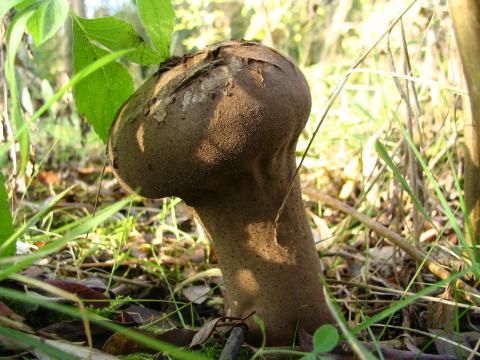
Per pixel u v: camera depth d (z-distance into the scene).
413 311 0.21
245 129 0.15
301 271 0.17
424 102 0.36
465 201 0.22
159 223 0.37
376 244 0.29
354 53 0.57
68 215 0.36
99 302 0.20
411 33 0.37
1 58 0.25
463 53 0.19
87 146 0.58
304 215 0.18
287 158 0.17
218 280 0.26
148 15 0.17
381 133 0.34
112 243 0.30
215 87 0.15
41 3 0.15
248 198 0.16
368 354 0.11
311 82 0.54
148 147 0.15
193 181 0.15
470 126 0.21
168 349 0.10
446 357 0.16
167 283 0.24
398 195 0.27
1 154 0.12
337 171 0.43
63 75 0.37
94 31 0.18
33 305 0.18
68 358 0.11
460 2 0.18
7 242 0.13
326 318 0.18
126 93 0.19
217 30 0.63
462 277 0.21
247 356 0.17
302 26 0.63
